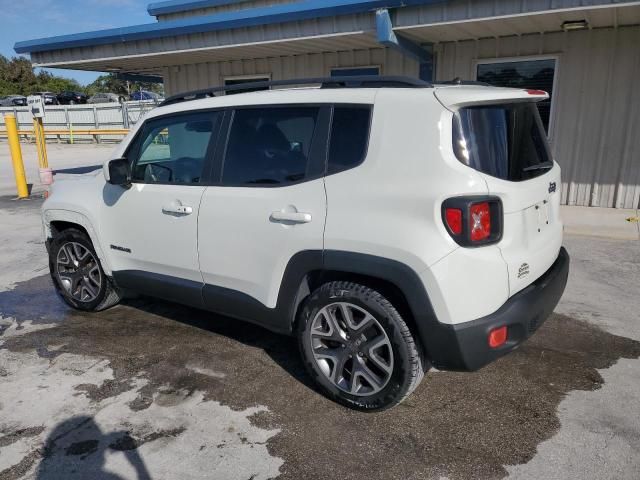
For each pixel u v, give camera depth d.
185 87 12.46
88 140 28.88
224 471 2.63
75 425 3.02
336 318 3.12
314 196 3.06
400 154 2.81
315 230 3.02
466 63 9.09
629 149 8.23
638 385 3.34
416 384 2.96
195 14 12.84
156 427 3.00
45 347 4.03
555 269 3.28
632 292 4.93
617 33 7.89
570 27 7.81
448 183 2.66
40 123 12.11
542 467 2.60
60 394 3.35
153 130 3.96
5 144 27.62
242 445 2.83
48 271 6.06
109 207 4.16
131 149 4.07
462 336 2.68
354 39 8.66
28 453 2.79
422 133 2.76
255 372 3.60
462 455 2.71
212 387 3.41
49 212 4.63
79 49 11.09
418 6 7.22
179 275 3.83
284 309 3.28
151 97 41.72
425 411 3.11
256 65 11.29
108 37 10.30
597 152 8.46
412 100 2.83
